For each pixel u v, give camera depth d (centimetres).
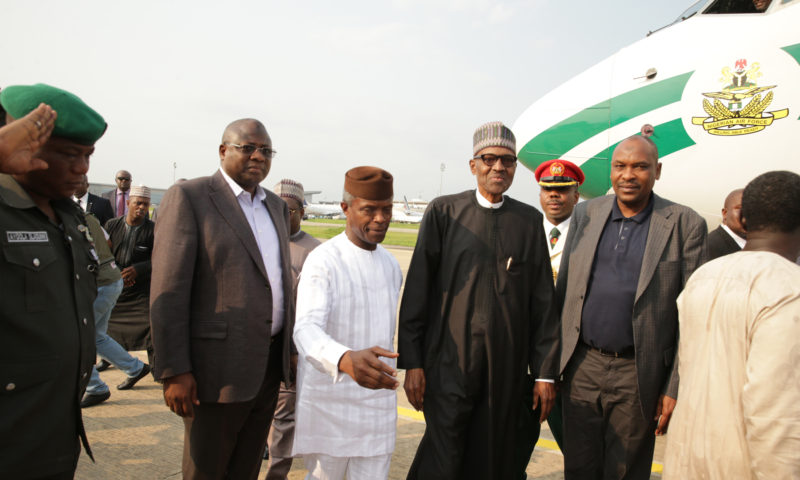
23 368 138
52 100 144
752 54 370
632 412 220
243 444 233
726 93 376
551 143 451
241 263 210
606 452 230
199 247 207
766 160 365
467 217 230
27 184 148
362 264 194
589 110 432
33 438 141
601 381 226
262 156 215
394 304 204
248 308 208
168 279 195
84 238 169
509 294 223
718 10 407
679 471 147
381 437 188
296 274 306
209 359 203
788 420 117
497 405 222
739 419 132
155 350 193
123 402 396
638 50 424
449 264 228
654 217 227
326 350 159
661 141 399
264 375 212
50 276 148
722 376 136
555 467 316
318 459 188
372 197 181
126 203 713
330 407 184
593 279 233
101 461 298
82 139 150
